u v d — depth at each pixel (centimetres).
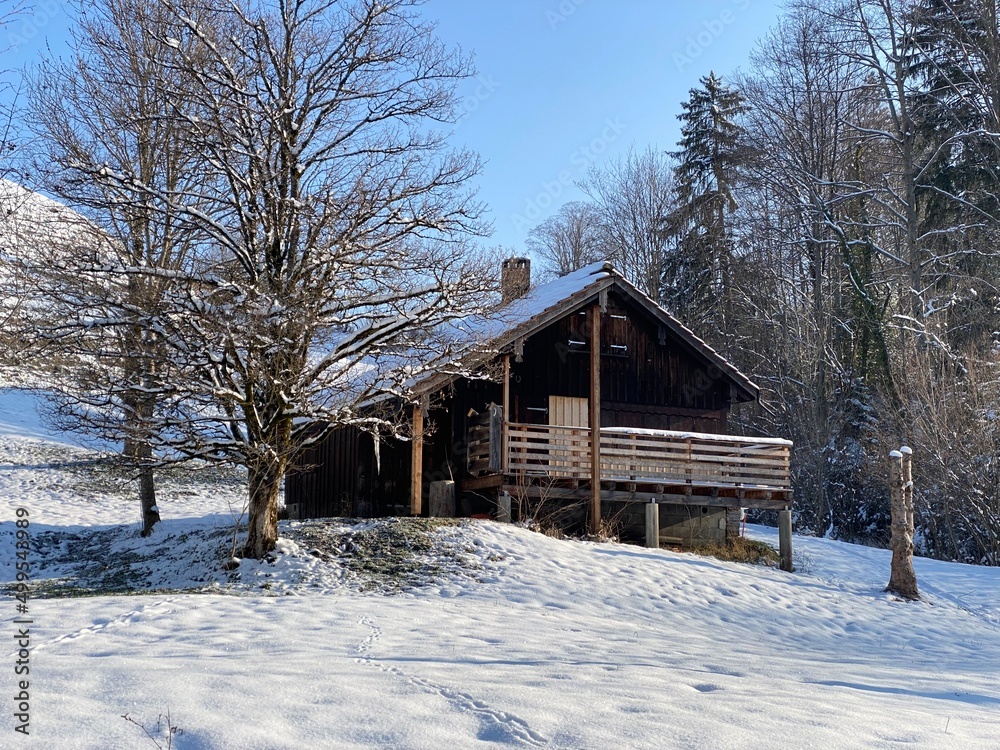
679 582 1830
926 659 1444
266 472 1667
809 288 4566
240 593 1516
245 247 1688
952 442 3081
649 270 5378
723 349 4762
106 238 1606
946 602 2061
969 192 3822
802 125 4253
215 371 1582
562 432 2372
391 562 1734
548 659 1002
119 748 525
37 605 1327
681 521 2389
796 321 4362
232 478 3512
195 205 1783
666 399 2556
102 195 1595
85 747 525
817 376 3922
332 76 1747
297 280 1634
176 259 1919
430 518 1989
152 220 1673
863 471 3534
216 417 1645
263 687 666
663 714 653
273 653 948
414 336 1747
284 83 1691
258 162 1642
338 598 1476
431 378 1973
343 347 1702
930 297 3831
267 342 1523
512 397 2361
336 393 1747
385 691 679
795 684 934
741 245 4656
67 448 3594
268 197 1662
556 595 1636
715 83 5003
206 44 1641
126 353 1530
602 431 2202
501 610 1480
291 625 1197
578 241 5881
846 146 4400
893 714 750
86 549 2392
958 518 3212
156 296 1535
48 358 1530
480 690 693
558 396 2420
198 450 1661
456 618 1345
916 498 3259
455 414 2269
